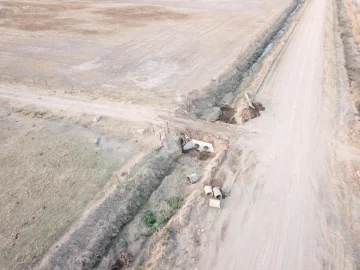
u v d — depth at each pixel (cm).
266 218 1484
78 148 1955
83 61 3216
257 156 1866
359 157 1823
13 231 1417
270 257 1312
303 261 1291
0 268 1259
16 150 1939
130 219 1548
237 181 1700
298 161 1816
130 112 2309
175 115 2258
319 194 1598
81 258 1307
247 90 2625
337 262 1283
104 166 1806
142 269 1305
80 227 1419
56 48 3566
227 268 1273
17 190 1644
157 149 1942
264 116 2252
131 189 1644
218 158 1858
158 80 2788
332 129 2072
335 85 2645
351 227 1429
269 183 1677
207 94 2530
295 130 2081
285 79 2784
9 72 2992
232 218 1491
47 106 2417
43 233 1403
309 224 1446
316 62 3105
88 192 1622
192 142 2052
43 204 1555
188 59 3222
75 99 2500
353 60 3250
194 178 1758
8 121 2244
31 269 1251
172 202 1625
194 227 1452
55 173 1755
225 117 2325
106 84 2738
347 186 1639
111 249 1397
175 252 1344
